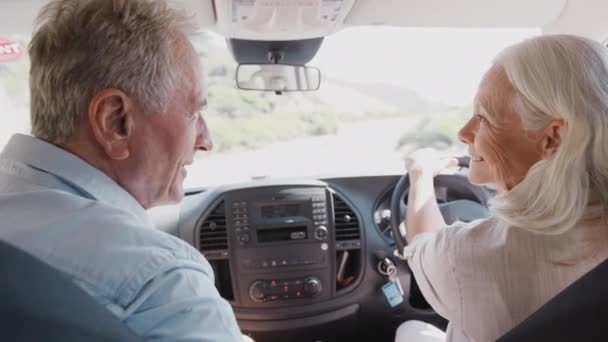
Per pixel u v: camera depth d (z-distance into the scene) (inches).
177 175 30.4
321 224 70.3
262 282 69.8
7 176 26.1
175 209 70.5
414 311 75.5
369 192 72.7
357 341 77.7
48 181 25.8
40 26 26.2
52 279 19.7
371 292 73.7
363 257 72.6
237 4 57.4
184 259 24.0
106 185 26.9
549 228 32.3
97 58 24.9
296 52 73.3
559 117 31.8
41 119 26.3
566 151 31.2
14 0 54.6
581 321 27.5
